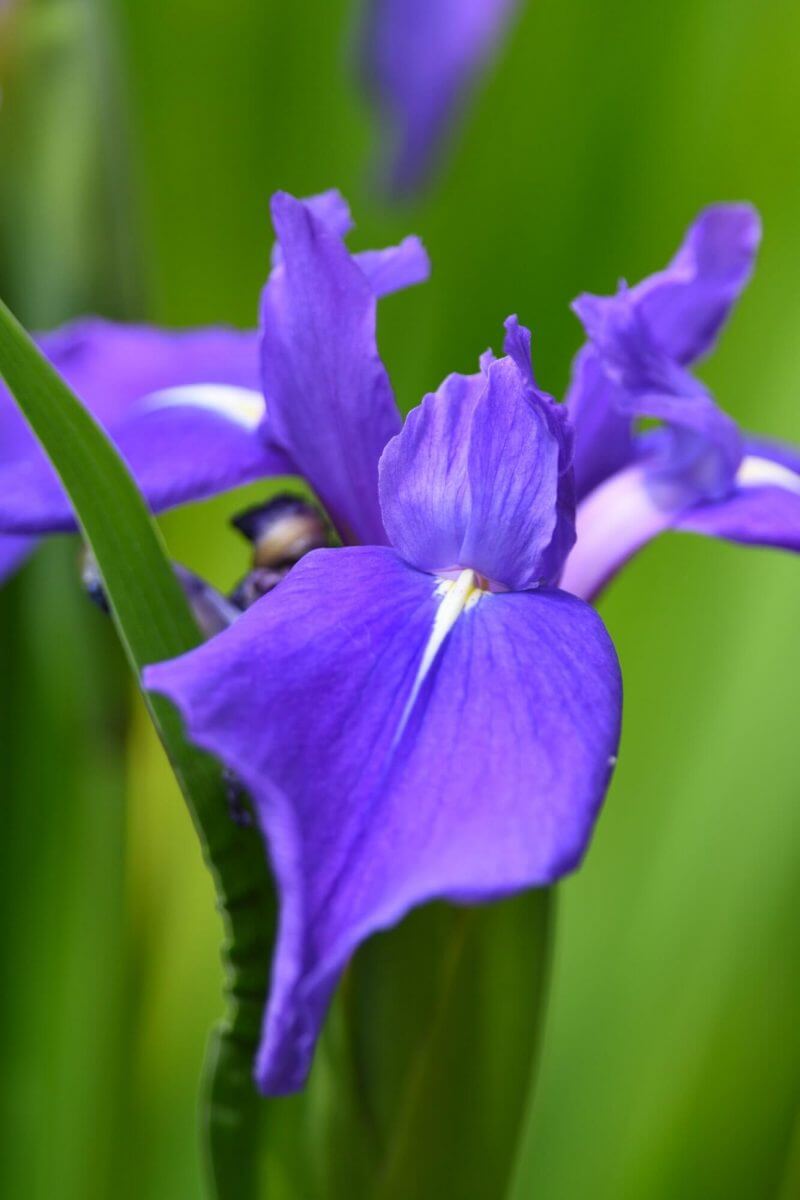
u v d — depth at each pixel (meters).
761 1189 0.50
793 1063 0.50
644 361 0.39
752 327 0.56
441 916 0.38
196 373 0.43
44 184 0.47
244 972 0.37
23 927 0.50
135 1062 0.50
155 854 0.56
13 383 0.36
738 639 0.53
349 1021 0.38
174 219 0.66
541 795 0.33
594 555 0.40
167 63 0.65
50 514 0.39
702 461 0.40
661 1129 0.50
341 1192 0.39
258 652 0.34
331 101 0.65
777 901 0.50
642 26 0.58
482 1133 0.39
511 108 0.61
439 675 0.35
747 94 0.58
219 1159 0.38
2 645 0.49
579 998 0.53
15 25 0.46
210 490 0.40
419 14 0.60
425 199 0.62
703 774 0.52
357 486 0.38
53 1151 0.50
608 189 0.58
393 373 0.59
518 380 0.36
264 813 0.33
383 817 0.33
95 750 0.48
